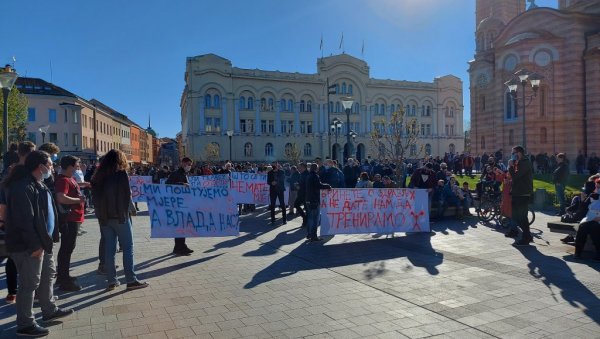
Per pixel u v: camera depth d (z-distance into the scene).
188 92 67.88
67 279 7.08
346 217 11.84
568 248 9.93
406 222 12.38
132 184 20.36
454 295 6.66
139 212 19.27
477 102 45.38
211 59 68.38
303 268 8.46
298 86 74.19
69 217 7.06
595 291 6.74
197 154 67.44
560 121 35.34
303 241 11.42
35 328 5.29
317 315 5.86
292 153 58.25
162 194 10.11
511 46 37.59
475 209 16.42
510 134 38.34
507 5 48.56
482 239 11.35
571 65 34.72
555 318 5.65
